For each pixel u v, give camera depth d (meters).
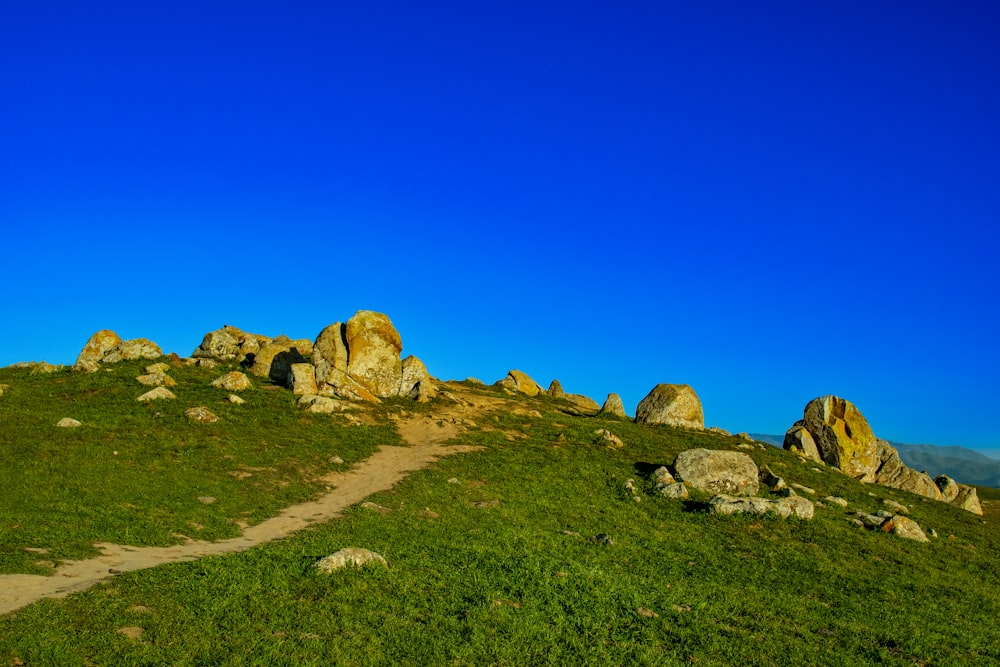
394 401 62.56
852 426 67.12
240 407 51.56
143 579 20.45
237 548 26.83
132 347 67.69
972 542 43.88
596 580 25.05
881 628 23.95
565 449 53.56
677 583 26.50
